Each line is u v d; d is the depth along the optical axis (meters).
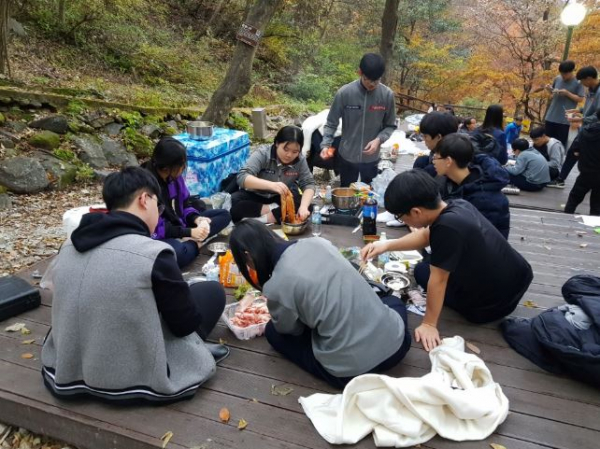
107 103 6.27
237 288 2.86
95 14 8.46
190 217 3.18
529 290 3.02
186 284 1.80
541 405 1.99
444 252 2.16
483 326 2.57
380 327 1.94
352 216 3.83
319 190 5.23
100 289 1.68
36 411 1.89
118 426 1.81
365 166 4.64
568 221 4.45
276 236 2.03
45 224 4.26
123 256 1.69
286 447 1.74
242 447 1.73
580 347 2.08
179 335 1.91
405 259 3.19
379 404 1.81
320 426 1.81
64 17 8.12
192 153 4.35
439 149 2.89
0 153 4.84
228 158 4.88
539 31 13.67
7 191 4.68
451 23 17.27
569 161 5.77
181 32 12.02
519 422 1.89
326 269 1.90
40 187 4.84
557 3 13.84
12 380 2.05
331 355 1.92
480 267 2.29
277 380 2.10
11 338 2.35
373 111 4.43
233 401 1.96
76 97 6.05
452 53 18.41
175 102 8.08
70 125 5.60
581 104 6.77
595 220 4.43
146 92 7.89
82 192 5.07
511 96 15.27
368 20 17.58
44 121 5.38
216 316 2.32
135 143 6.18
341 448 1.74
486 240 2.26
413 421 1.79
